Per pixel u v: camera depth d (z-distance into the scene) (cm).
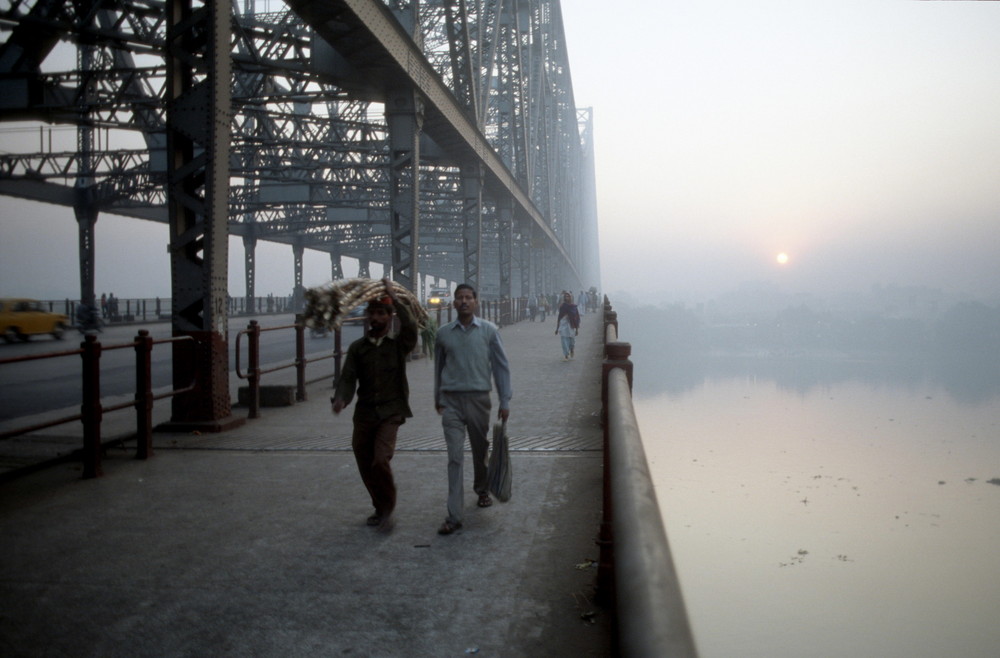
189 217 897
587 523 507
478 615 357
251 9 2997
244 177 3503
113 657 317
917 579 3709
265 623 351
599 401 1102
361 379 508
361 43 1507
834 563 3916
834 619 3033
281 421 964
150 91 2511
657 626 91
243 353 2194
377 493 502
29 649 324
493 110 3984
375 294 507
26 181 3497
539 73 5031
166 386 1442
